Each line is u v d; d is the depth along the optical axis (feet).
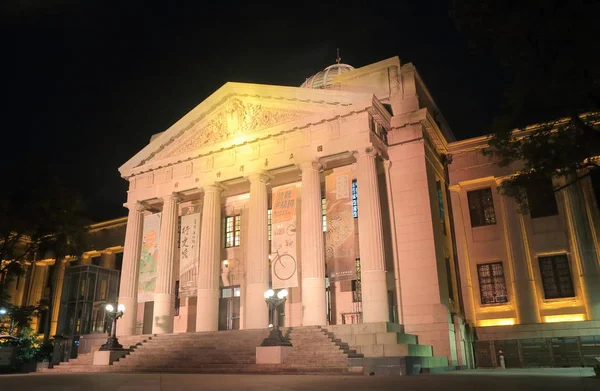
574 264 97.91
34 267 172.04
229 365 71.36
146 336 96.43
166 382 47.29
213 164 108.68
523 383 42.83
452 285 100.07
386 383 44.16
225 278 114.01
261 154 102.78
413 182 95.86
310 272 88.99
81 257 158.10
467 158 112.78
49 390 38.52
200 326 98.68
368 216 87.71
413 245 92.63
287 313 103.09
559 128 68.23
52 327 161.99
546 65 54.60
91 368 85.61
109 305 93.56
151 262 110.22
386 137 100.63
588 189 99.30
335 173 95.96
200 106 112.06
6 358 107.04
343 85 108.99
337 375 60.08
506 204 106.22
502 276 104.37
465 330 95.55
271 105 104.63
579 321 91.86
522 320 98.53
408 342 78.02
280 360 69.46
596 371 51.85
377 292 83.30
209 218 105.40
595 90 54.60
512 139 77.77
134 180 119.24
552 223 101.86
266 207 101.40
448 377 54.34
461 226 109.29
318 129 97.40
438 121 116.57
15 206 124.57
